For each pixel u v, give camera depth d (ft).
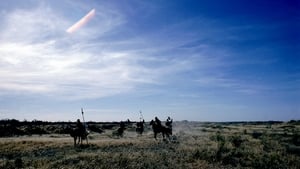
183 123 301.84
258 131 160.66
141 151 83.25
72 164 67.41
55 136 171.63
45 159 75.61
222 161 70.18
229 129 197.06
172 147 90.94
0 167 68.23
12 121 286.87
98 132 202.69
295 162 69.41
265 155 73.92
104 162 67.72
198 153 75.87
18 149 98.63
